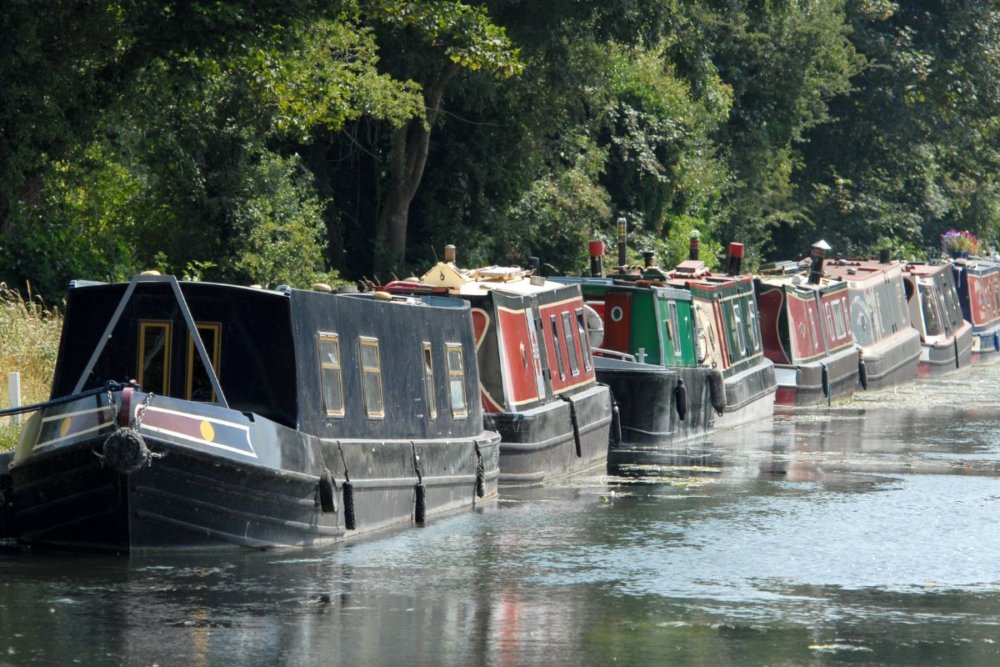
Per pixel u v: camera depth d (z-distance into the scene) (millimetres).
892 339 76250
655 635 22688
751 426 55312
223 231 66500
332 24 63156
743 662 21188
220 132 65562
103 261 56500
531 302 40375
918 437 51688
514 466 38000
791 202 123375
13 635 21500
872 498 37094
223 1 54375
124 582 24672
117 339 28406
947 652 21984
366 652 21203
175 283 27203
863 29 127875
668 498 36719
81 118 56750
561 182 91875
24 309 45031
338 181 84250
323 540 28344
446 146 85562
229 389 28047
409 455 31609
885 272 77500
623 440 47688
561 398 41500
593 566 27984
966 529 32688
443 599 24750
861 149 133000
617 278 53031
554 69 82812
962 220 144625
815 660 21391
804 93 116812
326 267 79125
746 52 114688
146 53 56531
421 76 76375
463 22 62625
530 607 24391
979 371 86062
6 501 27469
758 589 26250
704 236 109062
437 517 32906
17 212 53781
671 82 101188
